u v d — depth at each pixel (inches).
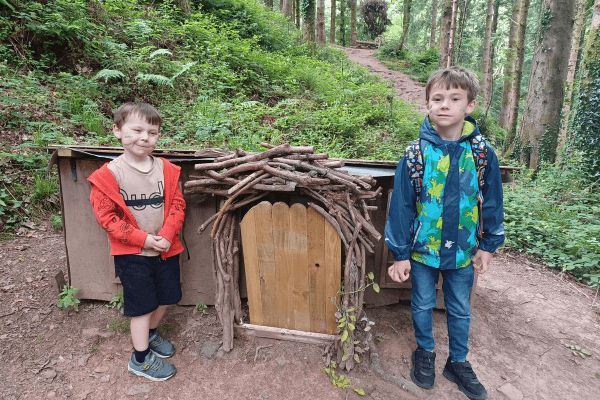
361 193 75.3
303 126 219.5
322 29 558.9
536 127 268.4
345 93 300.8
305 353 80.4
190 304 94.8
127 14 258.8
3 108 149.9
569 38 253.6
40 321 84.8
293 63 345.4
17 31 183.0
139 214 68.6
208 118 185.2
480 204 67.9
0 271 98.3
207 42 265.7
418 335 75.5
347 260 73.6
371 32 997.2
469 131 66.2
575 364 85.6
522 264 138.3
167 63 226.2
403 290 101.5
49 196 132.9
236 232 88.4
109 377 73.0
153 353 75.0
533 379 79.7
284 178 73.0
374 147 215.5
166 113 195.6
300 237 76.0
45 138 142.1
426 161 66.2
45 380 70.6
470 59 853.8
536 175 253.9
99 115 172.6
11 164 135.0
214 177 78.7
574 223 157.0
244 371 76.0
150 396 69.3
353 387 73.0
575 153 229.9
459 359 75.0
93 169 85.2
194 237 90.3
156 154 82.7
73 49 200.2
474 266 73.3
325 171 72.3
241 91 239.5
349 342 75.5
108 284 91.7
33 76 176.1
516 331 97.1
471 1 831.1
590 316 106.2
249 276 81.7
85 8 221.5
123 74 191.9
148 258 69.6
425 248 69.6
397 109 299.0
